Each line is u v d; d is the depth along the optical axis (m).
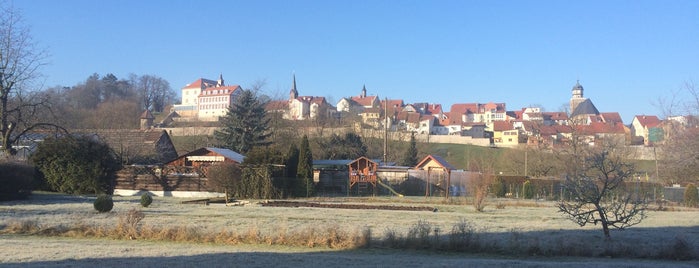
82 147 38.62
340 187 48.44
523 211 30.08
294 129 74.81
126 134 59.03
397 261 13.27
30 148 49.62
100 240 16.72
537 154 68.38
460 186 47.97
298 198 38.78
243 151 61.75
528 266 12.72
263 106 67.69
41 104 41.94
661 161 50.75
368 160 46.72
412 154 73.50
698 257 14.93
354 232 17.02
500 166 75.06
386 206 31.34
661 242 17.42
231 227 19.45
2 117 39.88
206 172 38.34
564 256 15.27
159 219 21.56
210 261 12.70
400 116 127.19
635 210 18.28
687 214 29.67
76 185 38.00
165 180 39.25
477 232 18.89
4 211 24.11
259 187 37.88
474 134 128.88
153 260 12.68
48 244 15.18
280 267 12.10
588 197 18.38
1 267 11.46
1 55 39.38
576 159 54.38
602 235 19.05
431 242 15.99
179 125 97.06
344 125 87.06
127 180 39.72
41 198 32.91
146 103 147.62
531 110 155.88
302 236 16.50
